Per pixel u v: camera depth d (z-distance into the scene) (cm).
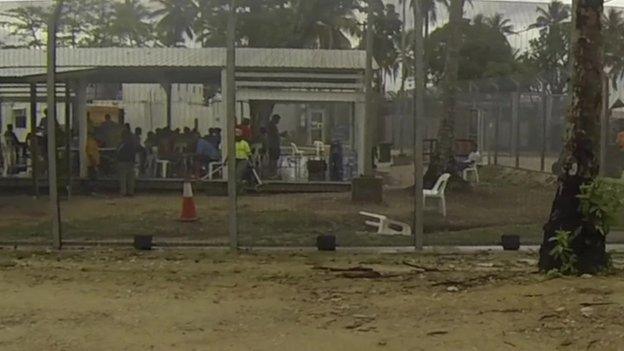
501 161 2380
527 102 2362
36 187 2095
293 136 2439
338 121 2417
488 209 1786
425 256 1355
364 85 2261
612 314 864
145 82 2788
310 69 2325
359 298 984
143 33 2311
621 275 1102
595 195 1102
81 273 1162
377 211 1728
